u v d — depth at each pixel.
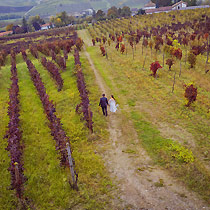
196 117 13.30
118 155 10.08
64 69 26.11
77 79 20.56
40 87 18.22
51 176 9.07
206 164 8.89
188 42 35.94
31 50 43.34
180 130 11.79
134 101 16.19
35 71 23.20
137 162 9.43
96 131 12.35
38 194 8.18
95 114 14.32
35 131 13.19
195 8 89.25
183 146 10.20
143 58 29.53
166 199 7.25
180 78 21.28
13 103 15.35
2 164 10.46
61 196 7.84
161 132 11.70
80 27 104.88
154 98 16.38
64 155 9.09
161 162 9.24
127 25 78.88
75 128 12.82
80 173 8.93
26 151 11.07
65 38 67.94
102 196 7.67
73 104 16.44
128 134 11.82
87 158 9.86
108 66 26.66
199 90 18.33
